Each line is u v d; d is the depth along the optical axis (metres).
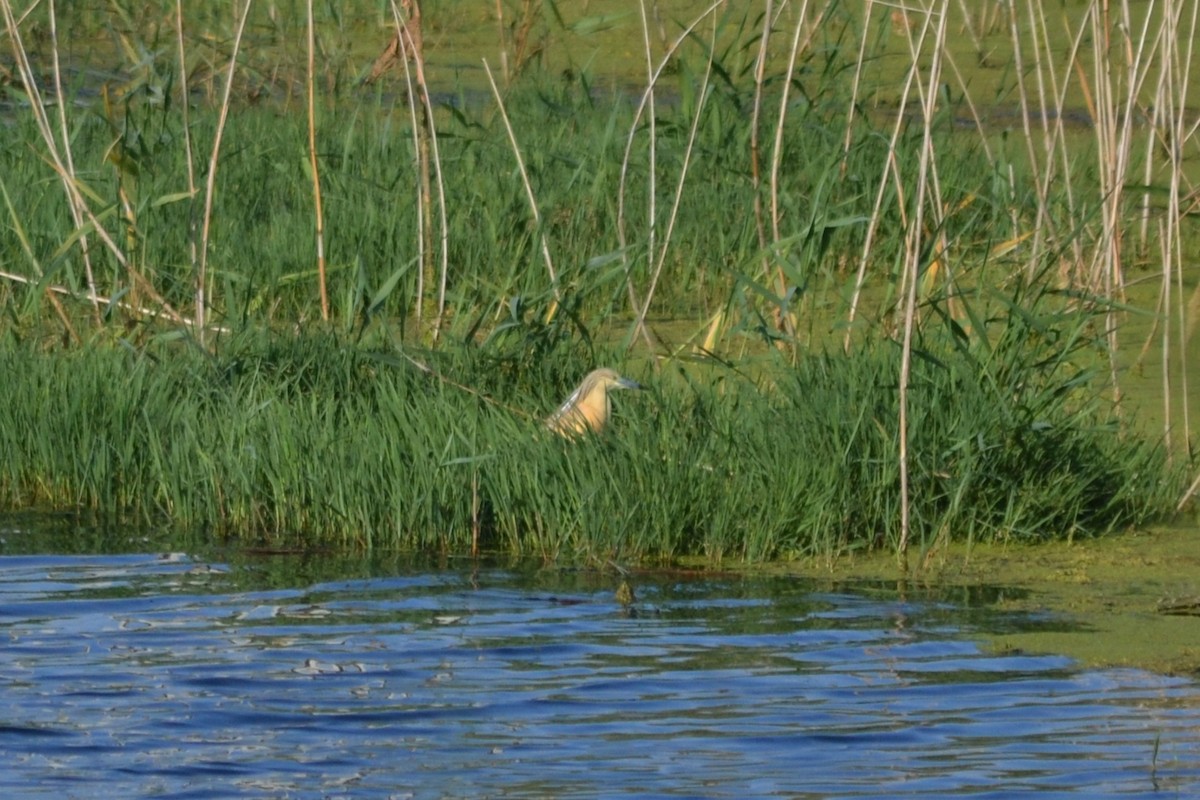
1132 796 10.03
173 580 15.15
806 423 16.77
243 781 10.48
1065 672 12.48
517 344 19.02
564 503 16.38
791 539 16.14
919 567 15.57
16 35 20.72
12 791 10.34
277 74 38.66
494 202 25.73
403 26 22.17
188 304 23.52
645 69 41.44
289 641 13.30
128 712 11.70
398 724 11.45
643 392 17.81
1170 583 15.00
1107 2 20.41
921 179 15.98
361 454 16.83
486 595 14.70
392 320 22.91
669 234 19.69
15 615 13.98
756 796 10.12
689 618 13.98
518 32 38.91
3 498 18.17
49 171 26.61
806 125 26.70
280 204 26.98
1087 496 16.97
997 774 10.44
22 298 23.03
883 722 11.41
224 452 17.30
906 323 15.68
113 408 18.25
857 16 41.50
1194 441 18.44
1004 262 23.52
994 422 16.62
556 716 11.59
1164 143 22.00
